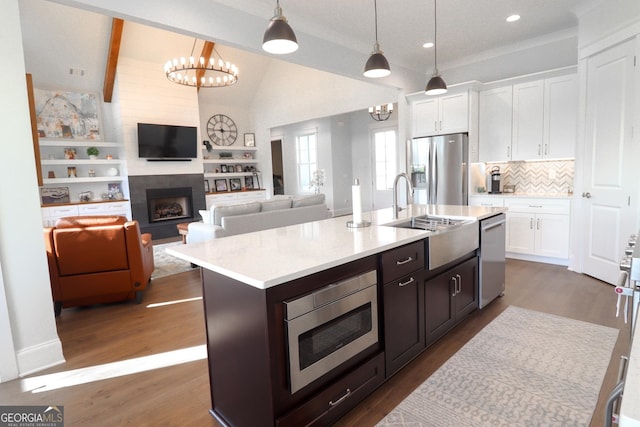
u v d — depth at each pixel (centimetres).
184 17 303
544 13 395
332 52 437
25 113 231
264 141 947
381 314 202
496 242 321
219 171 915
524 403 191
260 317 149
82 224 353
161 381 225
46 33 587
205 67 562
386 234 229
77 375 235
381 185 920
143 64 712
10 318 232
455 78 567
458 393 202
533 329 274
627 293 97
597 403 189
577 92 415
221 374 183
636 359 53
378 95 666
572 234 416
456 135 499
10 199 229
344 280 177
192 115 794
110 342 280
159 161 750
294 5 363
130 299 374
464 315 285
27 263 237
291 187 1037
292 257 177
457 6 373
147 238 410
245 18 346
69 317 332
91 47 641
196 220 810
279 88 866
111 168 725
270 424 152
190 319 319
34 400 210
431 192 529
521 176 508
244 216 438
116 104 705
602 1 353
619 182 343
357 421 182
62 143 664
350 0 355
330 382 175
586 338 257
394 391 206
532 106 461
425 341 240
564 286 364
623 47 332
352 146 971
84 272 336
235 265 166
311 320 160
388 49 498
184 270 479
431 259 236
